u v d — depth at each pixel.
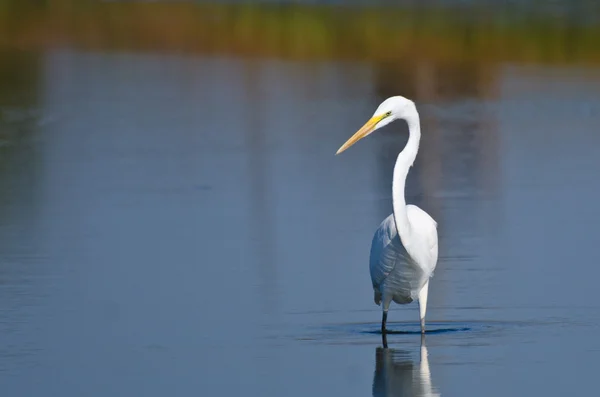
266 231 14.84
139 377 9.18
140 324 10.80
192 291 12.02
